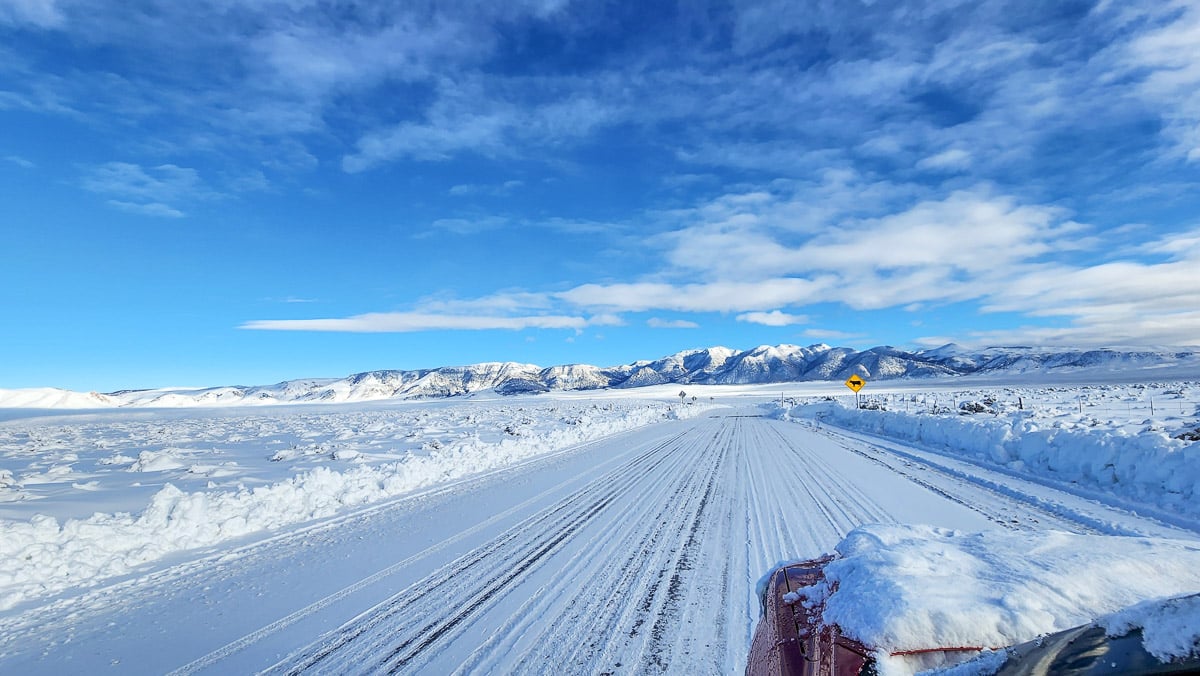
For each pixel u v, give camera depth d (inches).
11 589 259.8
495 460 709.3
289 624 217.0
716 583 247.6
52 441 1144.8
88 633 214.8
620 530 348.8
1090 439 472.7
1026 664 77.5
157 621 224.4
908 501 401.7
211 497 408.8
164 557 319.6
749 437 1000.9
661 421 1627.7
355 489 480.1
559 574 267.9
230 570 290.5
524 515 399.2
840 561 128.6
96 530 319.6
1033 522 334.3
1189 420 685.9
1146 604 76.9
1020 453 561.6
